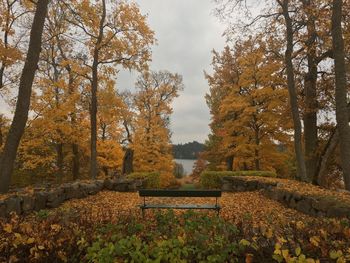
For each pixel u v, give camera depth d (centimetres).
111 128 2767
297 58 1628
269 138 2222
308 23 1370
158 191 869
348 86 1528
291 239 370
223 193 1534
